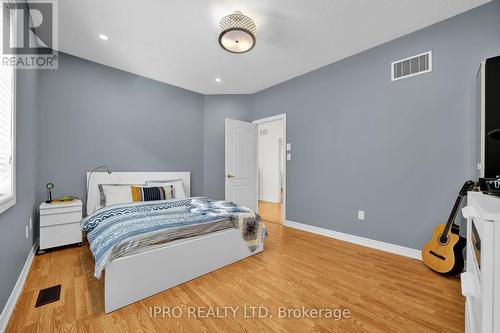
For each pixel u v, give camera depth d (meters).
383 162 2.68
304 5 2.05
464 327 1.37
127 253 1.59
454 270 1.91
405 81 2.50
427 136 2.36
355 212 2.93
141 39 2.60
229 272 2.08
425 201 2.37
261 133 7.05
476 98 2.08
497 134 1.36
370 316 1.48
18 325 1.36
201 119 4.50
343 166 3.06
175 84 4.03
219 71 3.48
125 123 3.48
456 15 2.18
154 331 1.33
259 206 5.89
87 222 2.26
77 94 3.03
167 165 3.99
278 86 4.00
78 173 3.04
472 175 2.10
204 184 4.51
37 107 2.65
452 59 2.21
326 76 3.27
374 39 2.60
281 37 2.57
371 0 1.99
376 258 2.43
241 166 4.28
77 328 1.34
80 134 3.06
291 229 3.61
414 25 2.34
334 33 2.49
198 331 1.33
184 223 1.95
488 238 0.64
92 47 2.78
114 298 1.50
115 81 3.37
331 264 2.27
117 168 3.40
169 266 1.78
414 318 1.46
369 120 2.80
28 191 2.18
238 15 2.11
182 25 2.34
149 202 2.87
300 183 3.61
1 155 1.50
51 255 2.42
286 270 2.13
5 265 1.44
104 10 2.11
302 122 3.60
